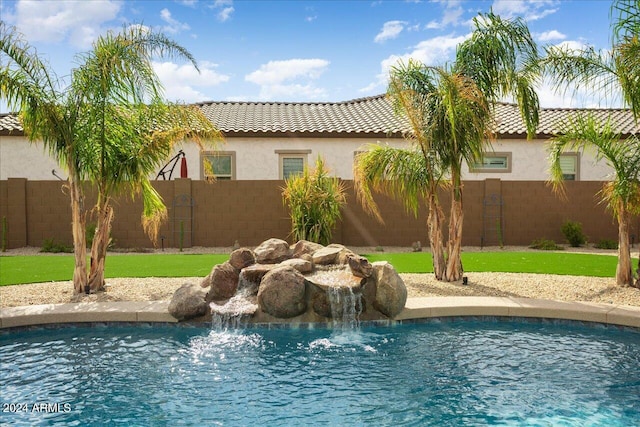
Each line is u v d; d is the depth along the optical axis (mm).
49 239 13984
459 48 8039
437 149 8117
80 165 7574
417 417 3959
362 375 4793
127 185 8258
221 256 12133
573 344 5609
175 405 4160
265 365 5059
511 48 7723
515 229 14969
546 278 8586
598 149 7668
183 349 5512
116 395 4348
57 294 7418
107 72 7133
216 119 17984
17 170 16359
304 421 3893
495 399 4262
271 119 18234
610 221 15016
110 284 8188
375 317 6367
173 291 7656
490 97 8141
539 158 17219
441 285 8055
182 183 14367
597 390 4430
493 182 14805
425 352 5402
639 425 3811
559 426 3801
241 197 14555
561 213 15000
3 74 6809
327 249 7543
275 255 7398
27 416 3963
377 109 19750
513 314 6395
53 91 7242
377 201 14562
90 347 5562
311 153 16906
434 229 8562
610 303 6777
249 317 6246
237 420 3908
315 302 6324
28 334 5977
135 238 14305
